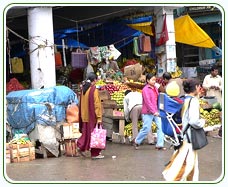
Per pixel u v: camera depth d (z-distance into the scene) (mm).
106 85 11250
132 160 8578
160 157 8781
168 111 5793
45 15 10883
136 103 10133
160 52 13961
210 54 18094
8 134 9602
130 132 10500
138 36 13992
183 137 5695
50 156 9242
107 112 11055
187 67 17484
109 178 7160
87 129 8852
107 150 9789
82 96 8891
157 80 11602
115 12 14625
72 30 15359
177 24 14844
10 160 8695
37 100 9133
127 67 11266
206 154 8906
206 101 12125
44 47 10867
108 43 15305
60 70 14992
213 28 18109
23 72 16031
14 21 16516
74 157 9172
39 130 9062
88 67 12727
